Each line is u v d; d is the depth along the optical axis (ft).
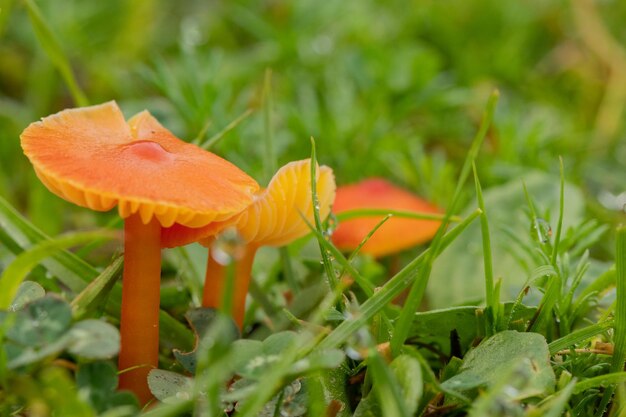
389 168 1.06
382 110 1.13
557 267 0.71
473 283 0.84
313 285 0.76
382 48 1.28
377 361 0.61
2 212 0.73
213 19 1.45
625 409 0.66
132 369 0.66
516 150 1.02
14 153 1.06
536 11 1.48
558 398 0.63
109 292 0.70
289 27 1.34
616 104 1.21
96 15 1.41
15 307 0.65
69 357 0.71
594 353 0.69
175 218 0.65
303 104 1.09
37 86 1.14
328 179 0.71
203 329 0.68
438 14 1.43
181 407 0.61
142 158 0.65
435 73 1.24
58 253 0.72
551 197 0.89
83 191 0.64
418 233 0.90
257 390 0.61
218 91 0.99
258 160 0.98
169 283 0.80
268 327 0.75
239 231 0.68
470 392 0.65
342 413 0.67
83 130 0.67
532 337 0.66
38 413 0.62
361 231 0.89
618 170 1.10
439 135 1.18
